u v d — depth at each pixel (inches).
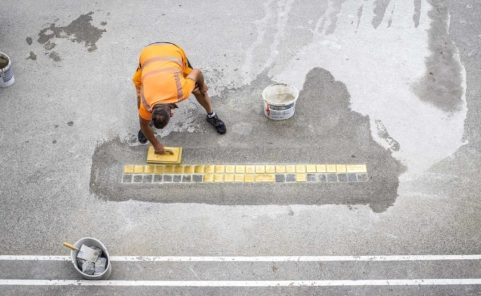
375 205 196.5
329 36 259.3
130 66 250.4
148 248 188.5
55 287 180.7
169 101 170.6
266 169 208.4
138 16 274.7
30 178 209.3
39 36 265.9
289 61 249.1
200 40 261.3
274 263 183.6
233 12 274.7
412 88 234.8
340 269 181.5
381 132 219.0
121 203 200.5
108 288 180.1
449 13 268.1
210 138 219.5
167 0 283.3
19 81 244.8
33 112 232.1
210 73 245.6
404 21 264.8
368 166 207.9
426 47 252.1
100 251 180.4
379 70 243.1
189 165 210.8
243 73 244.8
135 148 217.3
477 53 248.5
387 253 184.4
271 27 265.6
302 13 271.6
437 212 193.6
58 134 223.6
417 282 177.6
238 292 177.6
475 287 175.9
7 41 263.3
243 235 190.4
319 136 218.5
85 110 232.1
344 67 245.1
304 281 179.3
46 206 200.7
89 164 213.0
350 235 189.0
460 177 203.2
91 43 261.7
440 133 217.8
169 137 220.2
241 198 200.2
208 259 185.3
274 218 194.2
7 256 187.9
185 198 201.0
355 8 272.4
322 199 198.8
